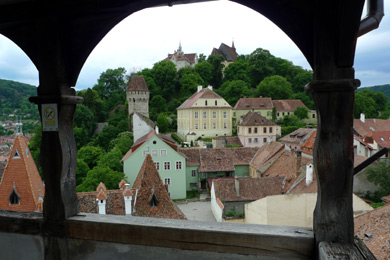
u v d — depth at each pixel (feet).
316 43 6.91
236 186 73.82
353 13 6.33
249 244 7.60
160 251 8.26
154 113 241.14
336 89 6.81
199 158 112.06
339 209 7.01
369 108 218.79
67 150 9.20
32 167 59.16
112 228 8.57
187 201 97.66
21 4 8.55
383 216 27.43
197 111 188.44
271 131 173.47
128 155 103.40
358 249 6.70
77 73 9.27
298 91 274.98
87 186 84.17
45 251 9.32
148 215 47.29
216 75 296.92
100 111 233.76
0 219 9.67
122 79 278.87
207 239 7.85
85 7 8.14
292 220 48.65
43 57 8.86
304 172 66.59
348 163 6.96
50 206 9.12
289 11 7.23
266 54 295.69
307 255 7.30
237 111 214.69
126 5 7.87
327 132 7.02
